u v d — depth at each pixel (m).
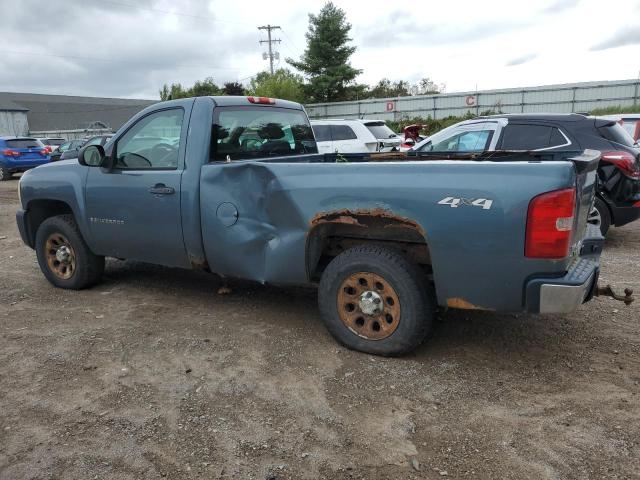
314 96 46.38
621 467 2.65
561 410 3.16
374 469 2.69
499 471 2.65
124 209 4.79
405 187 3.48
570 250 3.28
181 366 3.77
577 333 4.25
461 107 40.09
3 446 2.89
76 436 2.97
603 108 35.84
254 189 4.07
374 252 3.73
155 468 2.71
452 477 2.62
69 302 5.17
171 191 4.45
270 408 3.23
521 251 3.21
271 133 5.09
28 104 69.44
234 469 2.69
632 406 3.18
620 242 7.49
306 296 5.21
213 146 4.41
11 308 5.02
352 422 3.08
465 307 3.51
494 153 4.89
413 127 12.79
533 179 3.15
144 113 4.73
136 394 3.40
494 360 3.81
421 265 3.87
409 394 3.37
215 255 4.38
